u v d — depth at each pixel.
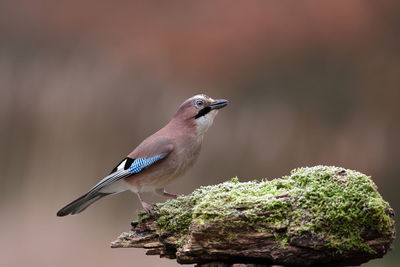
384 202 5.53
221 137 15.55
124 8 16.55
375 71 15.88
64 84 16.39
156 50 16.39
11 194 15.83
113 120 16.02
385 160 15.34
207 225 5.57
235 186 6.04
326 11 15.88
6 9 16.94
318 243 5.39
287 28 16.05
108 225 14.78
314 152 15.48
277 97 15.99
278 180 5.95
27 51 16.86
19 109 16.34
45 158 16.02
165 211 6.21
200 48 16.20
